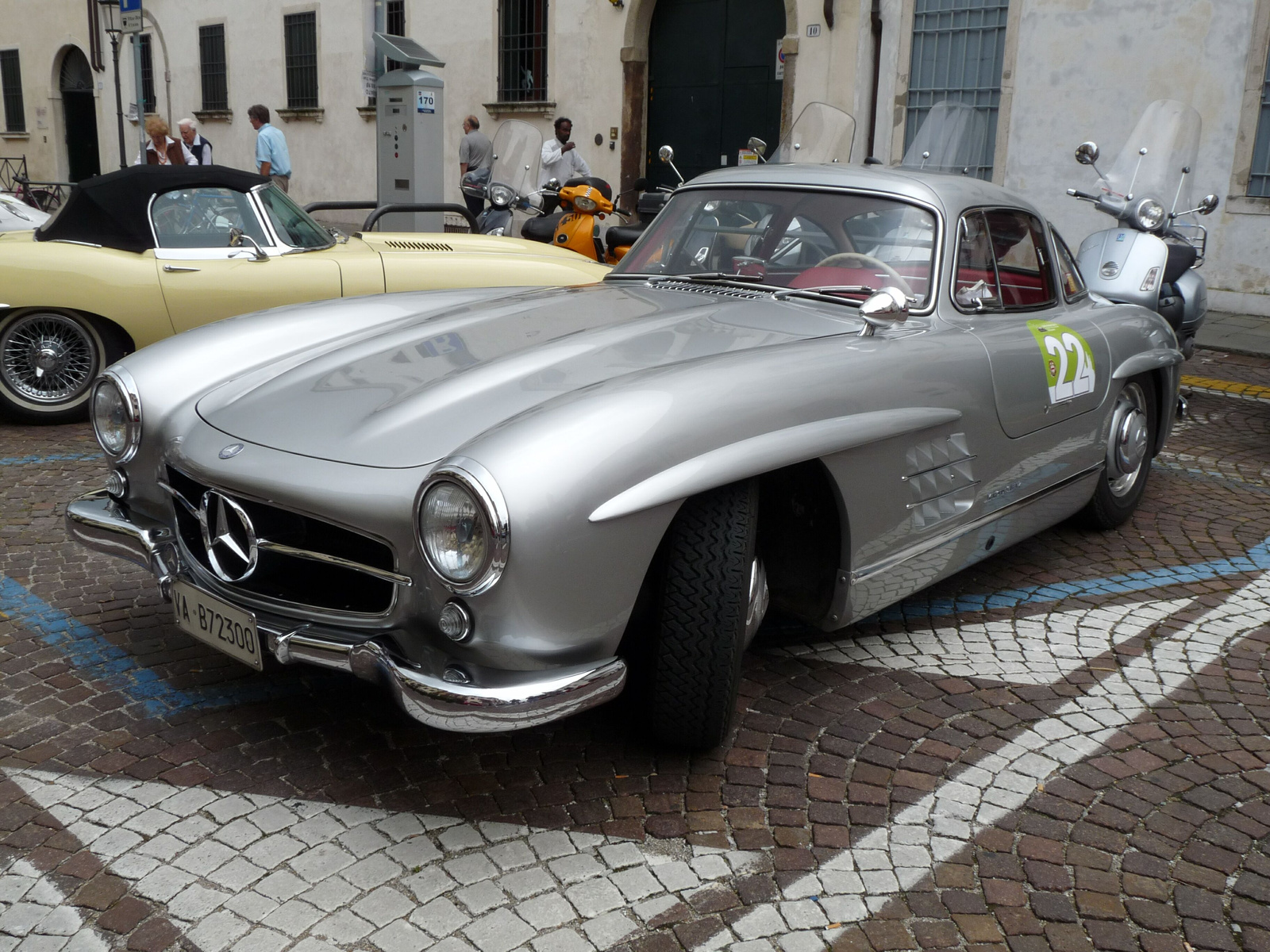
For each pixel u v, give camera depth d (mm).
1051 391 3562
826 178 3619
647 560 2309
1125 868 2352
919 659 3352
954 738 2883
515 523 2096
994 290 3582
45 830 2389
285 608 2506
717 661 2518
